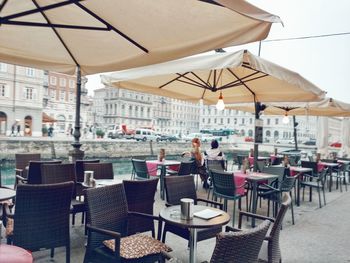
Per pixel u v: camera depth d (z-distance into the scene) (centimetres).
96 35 323
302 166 909
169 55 293
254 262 200
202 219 299
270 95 701
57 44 356
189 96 765
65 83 6838
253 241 187
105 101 8738
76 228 503
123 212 345
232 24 241
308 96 651
